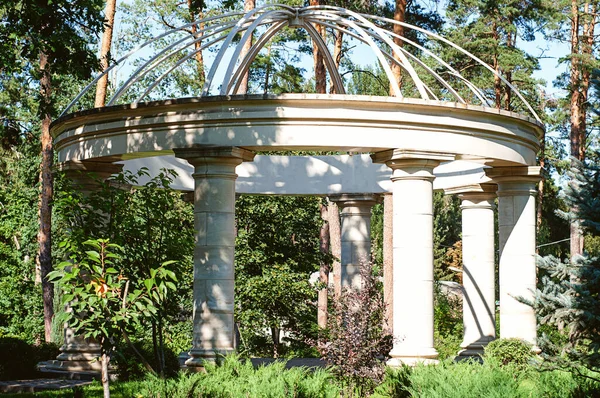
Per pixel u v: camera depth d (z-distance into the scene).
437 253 56.78
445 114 17.20
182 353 25.05
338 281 37.03
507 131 18.41
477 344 23.30
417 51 40.00
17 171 43.91
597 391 12.62
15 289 39.97
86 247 13.46
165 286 12.73
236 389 12.37
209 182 16.97
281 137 16.55
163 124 17.25
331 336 15.25
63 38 18.47
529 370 15.01
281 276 31.31
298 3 37.59
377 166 25.48
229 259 16.97
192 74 46.84
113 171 19.67
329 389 13.05
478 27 40.84
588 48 40.84
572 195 12.33
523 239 20.28
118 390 16.30
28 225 41.44
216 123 16.81
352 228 25.89
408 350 16.77
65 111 19.58
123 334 13.45
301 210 33.31
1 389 17.73
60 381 18.77
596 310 11.83
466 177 23.34
